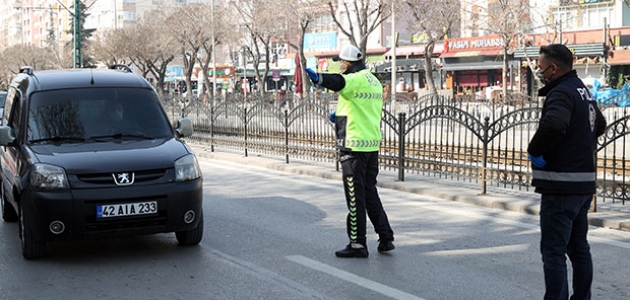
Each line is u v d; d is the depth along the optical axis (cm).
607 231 912
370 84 767
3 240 887
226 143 1997
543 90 552
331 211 1078
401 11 3981
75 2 3862
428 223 977
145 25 5931
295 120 1695
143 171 750
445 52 5459
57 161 747
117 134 836
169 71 7825
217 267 746
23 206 751
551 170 535
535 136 527
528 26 4750
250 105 1880
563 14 4828
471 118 1226
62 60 7631
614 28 4600
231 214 1059
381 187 1316
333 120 821
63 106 852
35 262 773
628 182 1042
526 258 776
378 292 649
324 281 687
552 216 538
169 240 878
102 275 719
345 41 6662
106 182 736
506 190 1201
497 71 5362
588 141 536
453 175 1309
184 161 779
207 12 5409
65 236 730
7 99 991
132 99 877
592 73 4662
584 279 565
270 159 1764
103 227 737
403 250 819
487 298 631
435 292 649
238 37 5509
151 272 729
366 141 764
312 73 728
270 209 1100
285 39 4800
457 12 4022
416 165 1380
